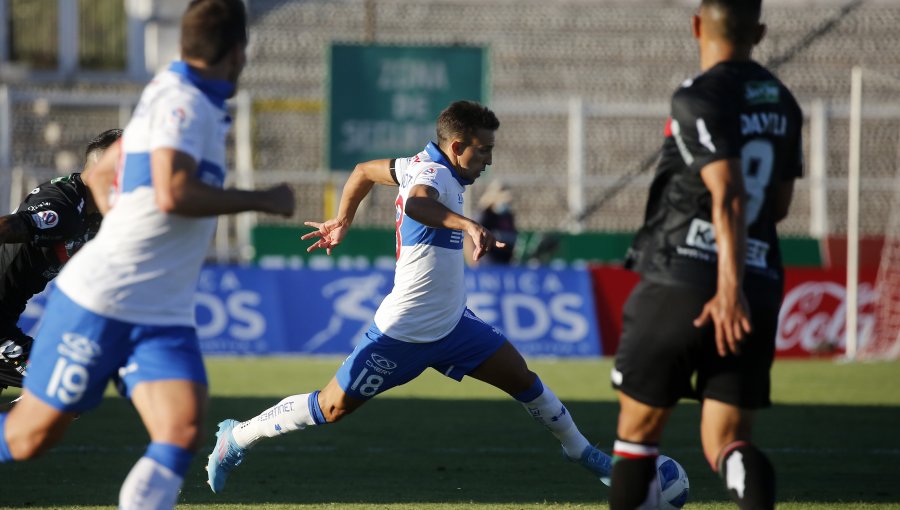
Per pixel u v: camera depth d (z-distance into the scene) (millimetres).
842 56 75812
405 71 53031
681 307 12891
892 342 48906
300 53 73688
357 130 53188
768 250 13172
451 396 34594
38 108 69312
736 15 13070
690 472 21828
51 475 20797
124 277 12234
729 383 12828
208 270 46062
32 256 17219
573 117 56219
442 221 16328
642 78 74688
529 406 18391
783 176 13695
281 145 67750
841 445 25531
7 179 53156
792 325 47812
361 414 30328
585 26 78312
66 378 12398
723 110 12586
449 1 79188
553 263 52312
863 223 67375
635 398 13227
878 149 69750
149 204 12156
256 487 19797
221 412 30000
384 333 18000
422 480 20719
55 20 75375
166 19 73812
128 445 24531
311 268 46531
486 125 17781
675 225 13141
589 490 19781
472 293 46688
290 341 46125
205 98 12234
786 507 18172
